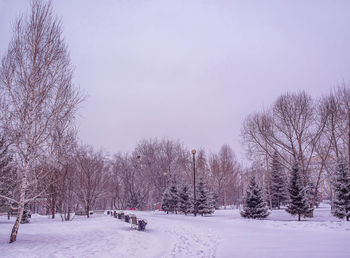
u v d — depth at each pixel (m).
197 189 36.56
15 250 10.74
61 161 15.60
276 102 30.58
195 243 13.05
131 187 74.75
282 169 45.72
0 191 23.42
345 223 15.45
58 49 15.36
